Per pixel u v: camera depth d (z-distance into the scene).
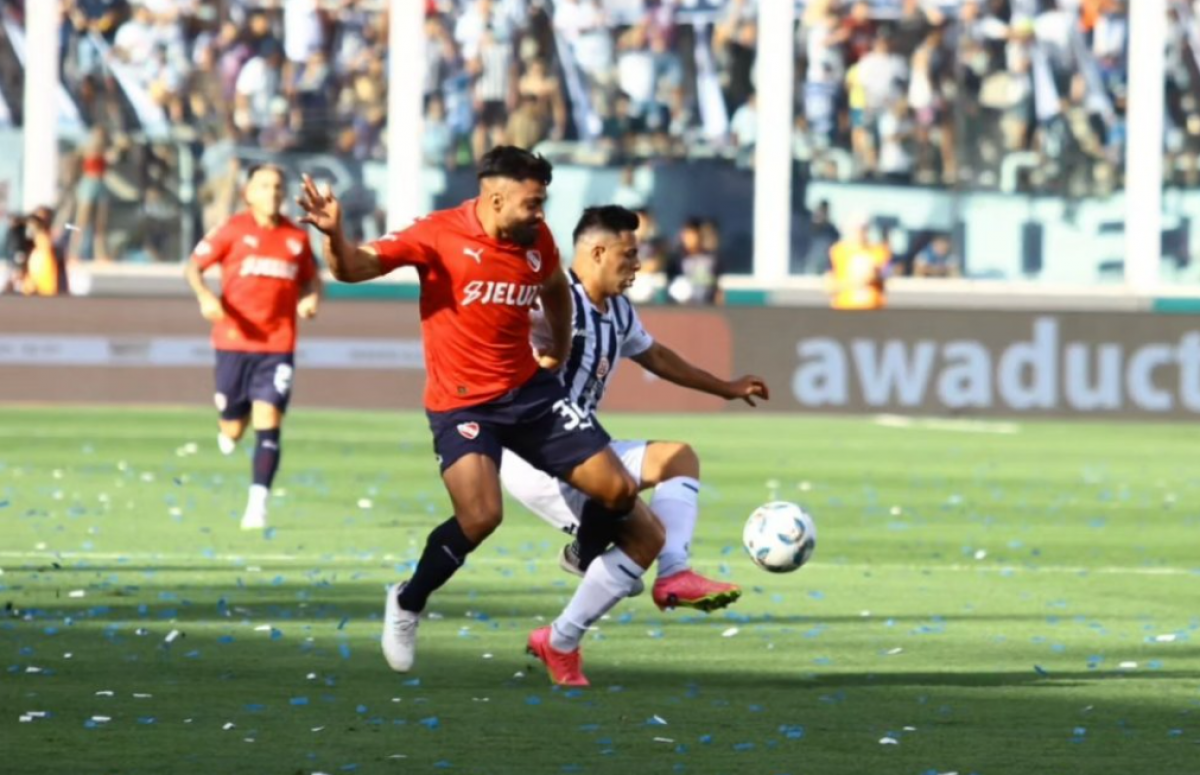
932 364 79.94
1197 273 100.06
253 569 33.81
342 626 27.00
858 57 98.44
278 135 93.81
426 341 23.08
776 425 75.19
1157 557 38.81
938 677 24.03
